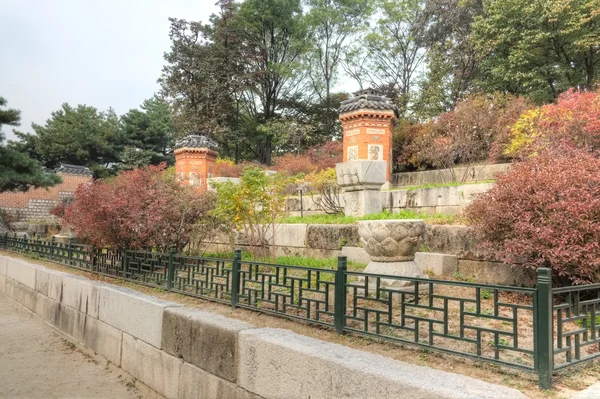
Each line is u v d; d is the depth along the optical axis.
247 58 28.22
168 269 5.59
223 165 21.80
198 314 4.16
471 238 6.09
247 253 9.09
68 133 33.03
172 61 27.34
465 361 2.97
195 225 8.23
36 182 19.28
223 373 3.66
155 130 33.78
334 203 10.88
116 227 6.91
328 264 7.29
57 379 4.99
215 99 27.31
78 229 7.95
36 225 23.67
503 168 13.02
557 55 17.98
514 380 2.61
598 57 18.11
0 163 18.55
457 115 15.51
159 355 4.45
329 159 19.33
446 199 9.98
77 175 31.44
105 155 34.62
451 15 23.88
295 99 32.41
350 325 4.06
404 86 27.78
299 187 13.34
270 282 4.29
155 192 7.52
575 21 16.22
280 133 26.66
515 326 2.64
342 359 2.82
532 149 9.41
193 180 16.86
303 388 2.98
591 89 16.80
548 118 9.79
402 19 26.70
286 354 3.12
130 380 4.87
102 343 5.51
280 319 4.16
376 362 2.76
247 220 8.46
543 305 2.49
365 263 7.21
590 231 4.19
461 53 22.44
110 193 7.35
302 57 31.55
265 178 7.93
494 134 14.03
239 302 4.69
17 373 5.18
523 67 18.28
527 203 4.57
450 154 14.74
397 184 16.61
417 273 5.26
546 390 2.43
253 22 29.66
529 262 4.64
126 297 5.10
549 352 2.46
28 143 33.84
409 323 4.11
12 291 9.23
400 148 18.27
